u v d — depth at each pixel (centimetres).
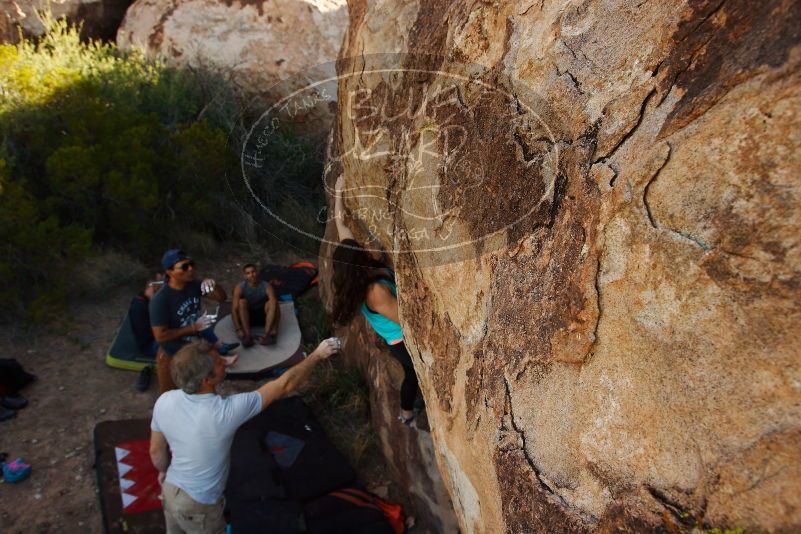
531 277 160
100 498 408
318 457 442
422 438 383
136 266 656
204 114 773
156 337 447
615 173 135
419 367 248
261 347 579
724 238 108
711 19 123
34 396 503
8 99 671
